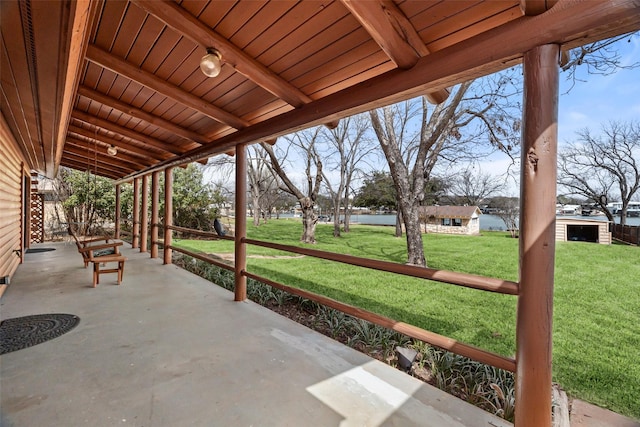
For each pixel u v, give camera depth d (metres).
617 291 4.84
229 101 3.28
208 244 10.93
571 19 1.33
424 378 2.36
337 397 1.92
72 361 2.29
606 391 2.26
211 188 15.08
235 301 3.83
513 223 14.82
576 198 15.10
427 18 1.73
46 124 3.33
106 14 2.25
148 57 2.72
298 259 8.00
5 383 1.99
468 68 1.67
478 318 3.74
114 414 1.71
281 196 24.61
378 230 17.78
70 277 4.94
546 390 1.44
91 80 3.34
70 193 13.11
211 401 1.85
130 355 2.40
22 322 3.03
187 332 2.87
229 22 2.11
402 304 4.25
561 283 5.32
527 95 1.46
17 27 1.51
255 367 2.26
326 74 2.48
